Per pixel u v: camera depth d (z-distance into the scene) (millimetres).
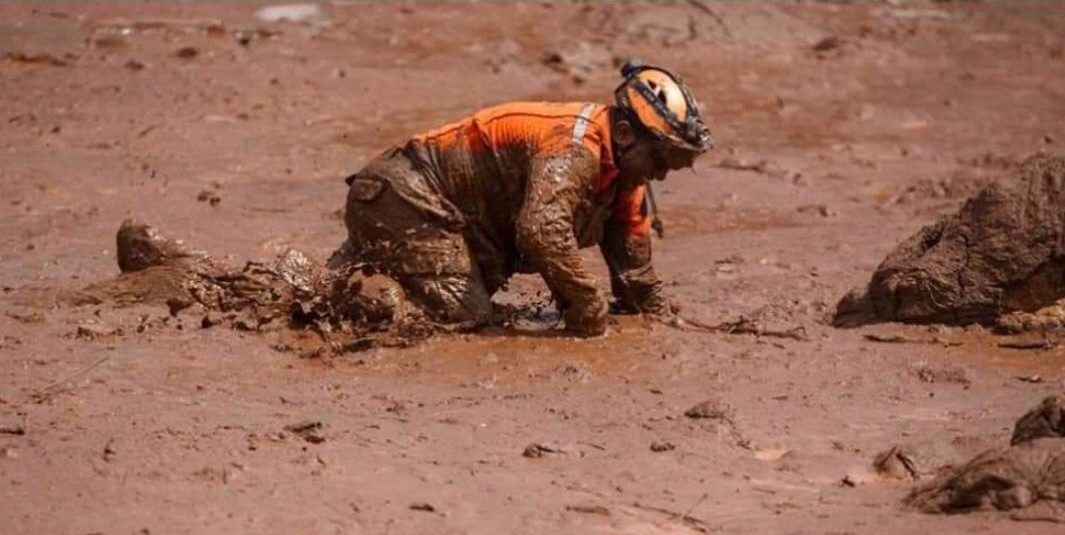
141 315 33000
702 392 29250
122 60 59469
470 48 64375
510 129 32156
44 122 52406
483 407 28234
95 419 27078
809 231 43656
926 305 33188
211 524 23141
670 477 25250
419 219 32344
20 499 23828
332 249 40156
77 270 37250
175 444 25953
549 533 23172
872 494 24531
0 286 35656
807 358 31266
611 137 32094
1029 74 67750
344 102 56656
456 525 23328
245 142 51625
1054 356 31547
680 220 44656
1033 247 32812
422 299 32406
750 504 24250
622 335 32375
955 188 49281
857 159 53719
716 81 63031
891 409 28516
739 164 51219
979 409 28484
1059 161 33594
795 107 60156
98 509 23547
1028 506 22875
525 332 32375
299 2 69625
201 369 30000
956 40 72562
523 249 31641
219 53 61188
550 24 68812
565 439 26703
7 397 28188
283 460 25469
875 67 67188
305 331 32094
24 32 61875
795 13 72938
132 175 47188
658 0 71812
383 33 65812
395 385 29422
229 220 42750
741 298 35969
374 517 23500
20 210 43000
